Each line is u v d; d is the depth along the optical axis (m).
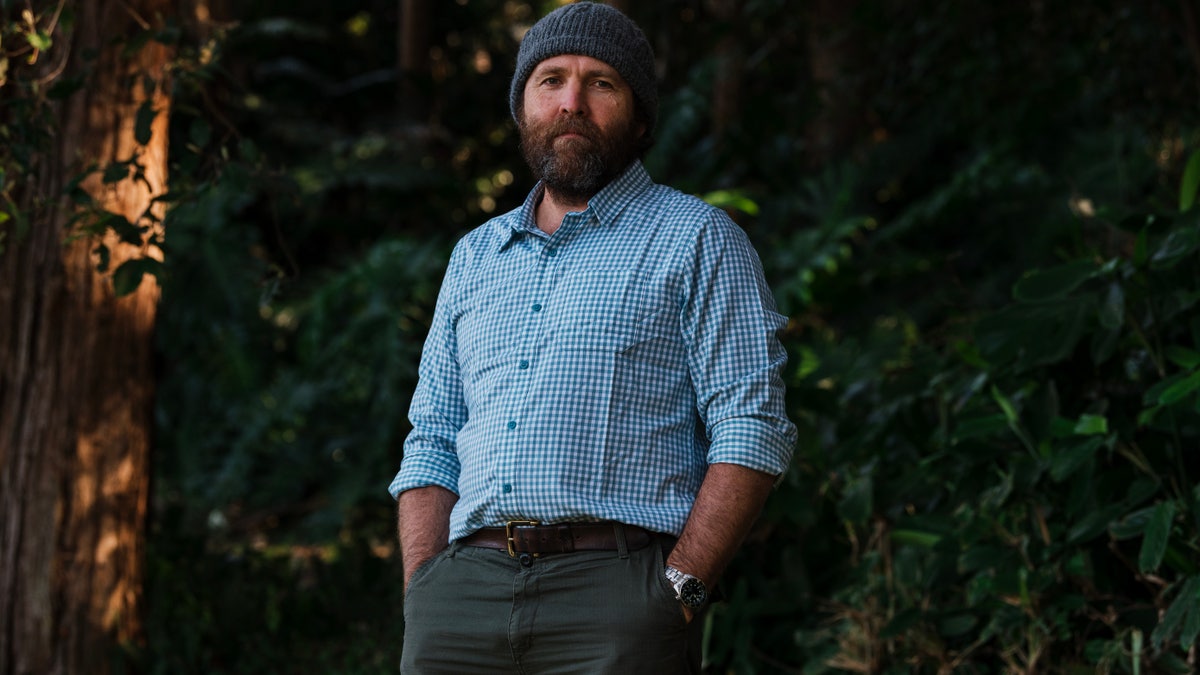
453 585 2.22
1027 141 8.57
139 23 3.91
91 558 4.14
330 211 10.28
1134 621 3.38
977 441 3.60
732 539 2.11
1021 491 3.46
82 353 4.08
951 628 3.59
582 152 2.28
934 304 7.14
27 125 3.44
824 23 8.09
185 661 4.62
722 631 4.09
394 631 4.89
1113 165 7.06
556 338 2.18
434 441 2.44
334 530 7.24
